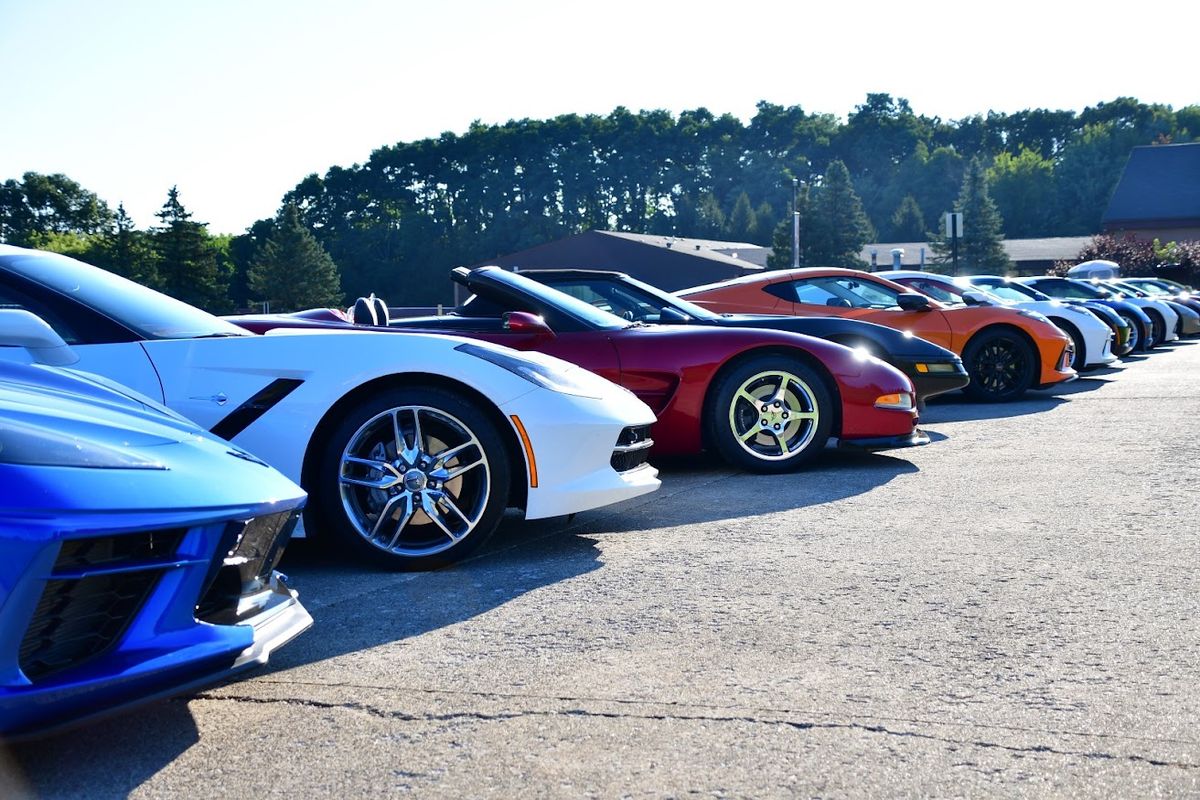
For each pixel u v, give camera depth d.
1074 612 2.87
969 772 1.93
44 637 1.92
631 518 4.30
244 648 2.16
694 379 5.26
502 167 127.81
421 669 2.52
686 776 1.93
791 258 77.12
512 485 3.64
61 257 3.70
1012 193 128.12
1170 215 58.19
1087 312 11.56
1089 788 1.86
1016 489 4.73
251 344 3.48
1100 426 7.04
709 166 134.62
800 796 1.85
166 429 2.36
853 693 2.32
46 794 1.91
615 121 136.50
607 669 2.49
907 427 5.50
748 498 4.69
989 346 9.16
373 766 2.00
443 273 118.44
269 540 2.38
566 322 5.26
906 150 141.62
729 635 2.73
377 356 3.47
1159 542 3.64
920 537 3.81
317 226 127.31
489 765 2.00
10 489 1.88
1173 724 2.12
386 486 3.46
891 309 9.23
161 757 2.06
